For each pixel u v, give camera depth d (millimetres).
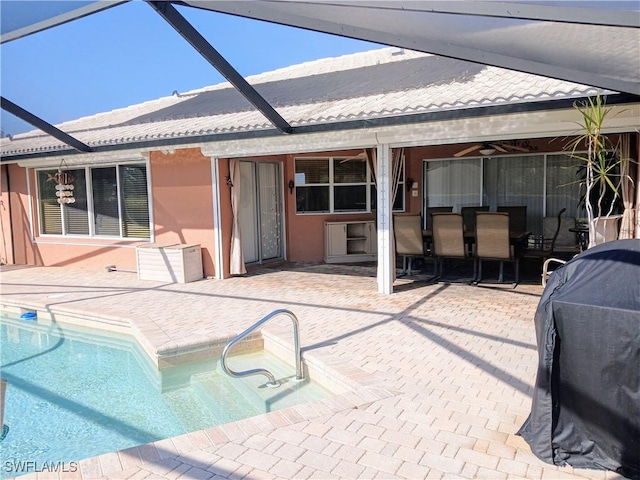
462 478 3266
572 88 6141
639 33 3795
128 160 12086
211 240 11070
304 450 3641
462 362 5434
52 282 11156
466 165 13047
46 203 14055
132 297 9352
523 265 12102
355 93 9562
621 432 3213
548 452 3424
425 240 11805
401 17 4000
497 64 4535
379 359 5559
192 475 3342
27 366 6980
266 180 12758
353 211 13578
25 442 4781
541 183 12188
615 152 7477
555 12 3225
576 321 3283
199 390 6012
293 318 5730
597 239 6523
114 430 5016
